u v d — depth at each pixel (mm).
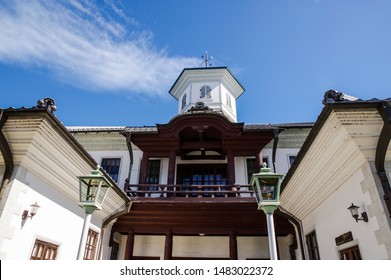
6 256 5297
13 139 5617
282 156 12492
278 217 10500
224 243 12242
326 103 4984
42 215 6461
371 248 5328
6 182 5539
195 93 18156
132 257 11055
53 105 5629
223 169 13016
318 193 7523
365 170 5465
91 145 13352
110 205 9352
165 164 12836
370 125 5078
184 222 10625
